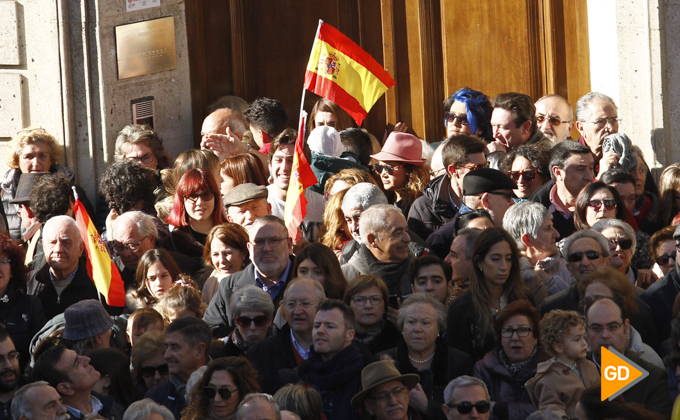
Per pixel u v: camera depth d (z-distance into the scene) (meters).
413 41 31.16
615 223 21.44
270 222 21.41
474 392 16.81
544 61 30.91
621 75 29.16
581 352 17.48
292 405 16.91
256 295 19.89
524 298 19.62
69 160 28.27
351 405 17.58
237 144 28.09
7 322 21.88
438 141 31.20
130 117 29.14
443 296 20.09
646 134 29.09
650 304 20.47
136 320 20.61
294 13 31.27
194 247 24.30
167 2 29.84
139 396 19.58
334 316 18.17
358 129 28.06
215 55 31.06
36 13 28.27
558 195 24.22
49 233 23.11
